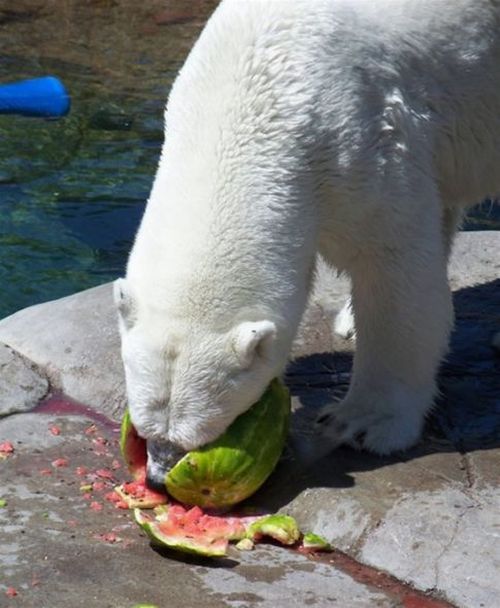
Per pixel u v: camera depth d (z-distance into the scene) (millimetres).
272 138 6195
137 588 5773
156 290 6094
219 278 6051
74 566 5922
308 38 6289
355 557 6129
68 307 8383
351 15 6496
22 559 5949
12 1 16203
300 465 6711
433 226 6820
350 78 6371
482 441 7004
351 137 6348
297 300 6324
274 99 6199
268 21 6273
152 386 6012
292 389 7621
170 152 6371
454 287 8945
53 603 5625
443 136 7004
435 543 6062
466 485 6535
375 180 6469
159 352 5996
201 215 6121
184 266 6074
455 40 6891
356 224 6559
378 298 6789
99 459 6973
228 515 6383
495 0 7008
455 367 7902
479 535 6090
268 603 5715
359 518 6246
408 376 6922
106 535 6207
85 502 6516
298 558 6121
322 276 8953
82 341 7980
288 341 6320
